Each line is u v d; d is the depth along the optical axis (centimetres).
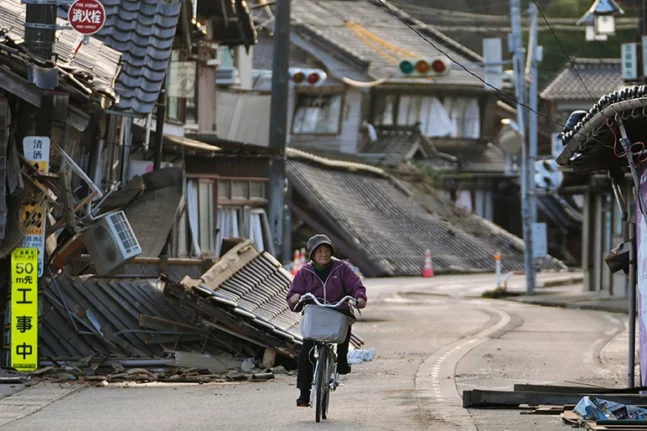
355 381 3803
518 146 10081
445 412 3019
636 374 4025
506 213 17212
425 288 10531
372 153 15875
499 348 4991
